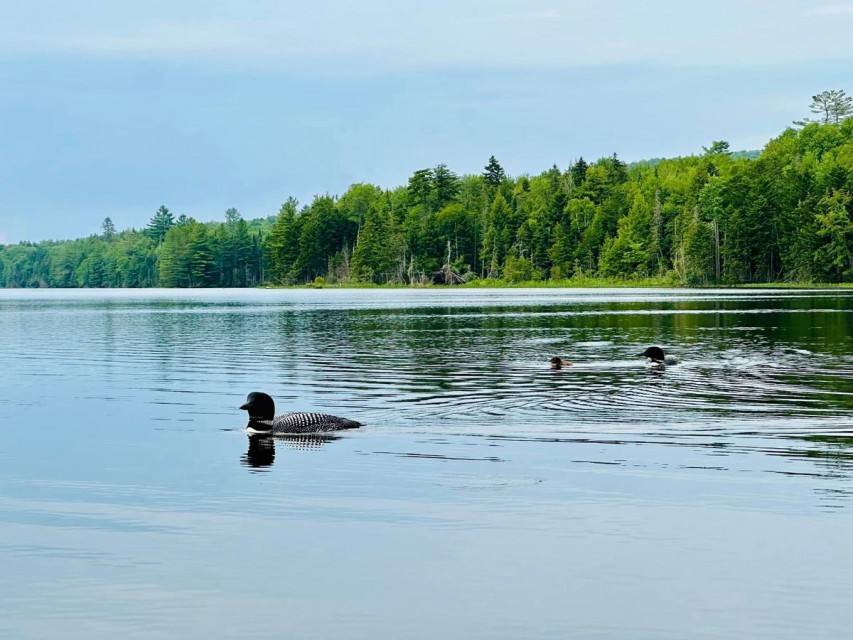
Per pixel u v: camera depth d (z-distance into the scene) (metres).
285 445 20.11
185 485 16.41
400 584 11.45
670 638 9.91
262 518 14.23
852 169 180.50
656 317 70.31
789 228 181.88
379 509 14.64
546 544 12.84
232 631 10.18
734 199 187.50
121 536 13.41
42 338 55.12
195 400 27.72
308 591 11.25
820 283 177.88
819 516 14.03
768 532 13.27
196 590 11.32
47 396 28.70
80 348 47.16
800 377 31.45
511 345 46.00
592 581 11.46
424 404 25.81
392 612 10.62
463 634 10.05
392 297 146.88
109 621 10.47
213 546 12.91
